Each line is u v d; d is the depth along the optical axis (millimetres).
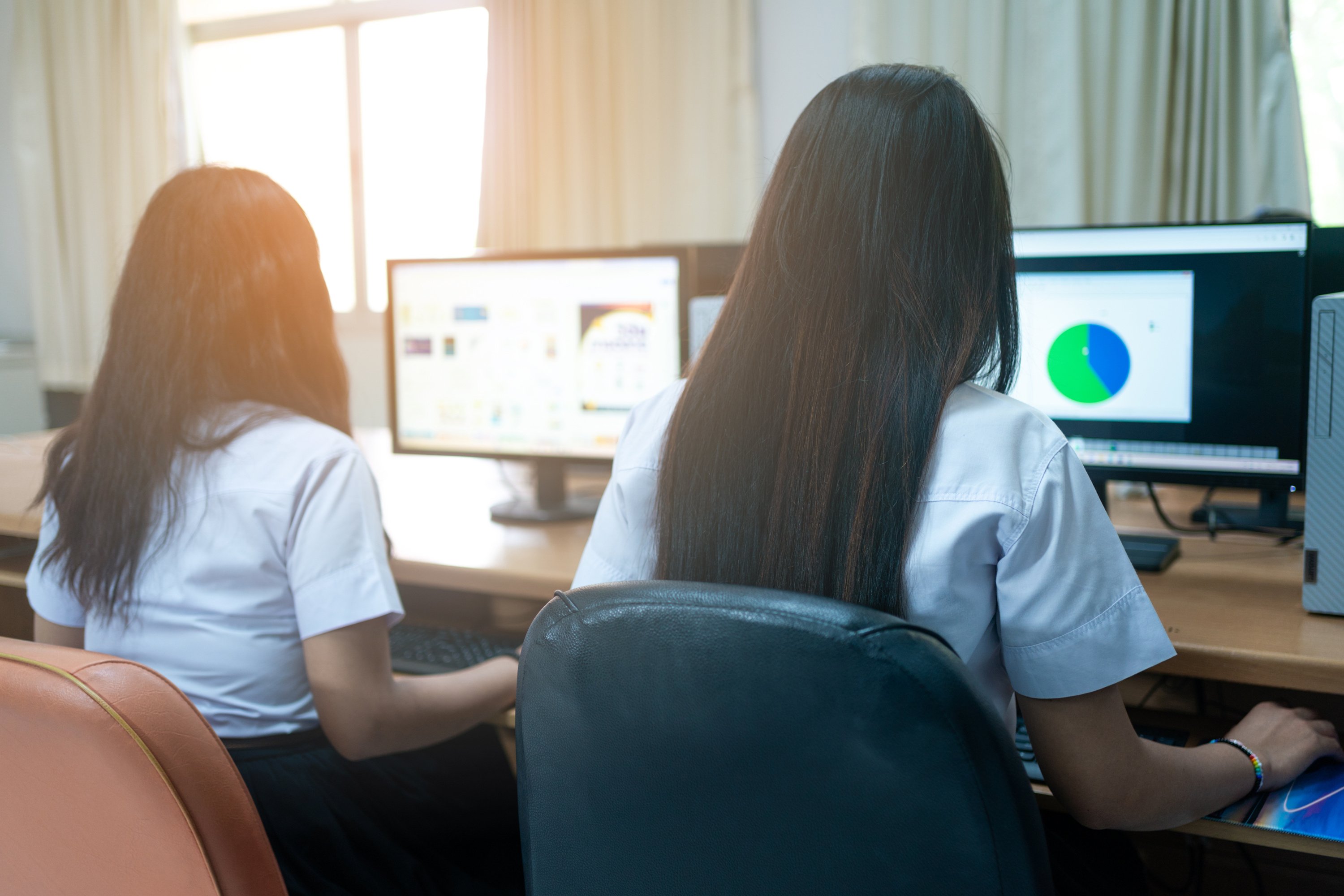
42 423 4555
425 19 4086
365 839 1070
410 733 1065
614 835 599
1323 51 2834
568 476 2078
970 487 670
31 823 653
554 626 596
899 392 668
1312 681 920
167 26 4199
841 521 663
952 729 504
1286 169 2779
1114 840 983
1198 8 2816
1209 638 986
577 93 3613
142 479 1011
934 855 523
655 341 1582
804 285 696
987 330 713
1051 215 3064
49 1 4301
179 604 1021
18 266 4648
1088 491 701
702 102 3484
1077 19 2949
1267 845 817
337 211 4379
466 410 1740
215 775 643
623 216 3645
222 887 645
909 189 689
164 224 1029
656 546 762
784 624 523
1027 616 682
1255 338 1222
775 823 549
